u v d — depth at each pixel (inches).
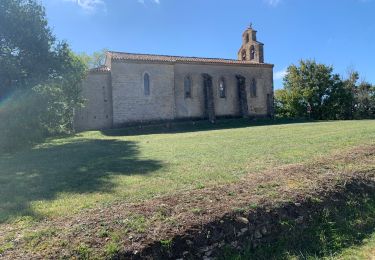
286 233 262.5
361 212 310.0
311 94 2111.2
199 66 1524.4
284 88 2304.4
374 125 904.3
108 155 582.9
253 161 454.3
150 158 525.7
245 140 711.7
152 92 1370.6
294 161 440.8
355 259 244.2
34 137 864.3
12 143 802.8
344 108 2192.4
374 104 2305.6
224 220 248.1
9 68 804.6
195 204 269.6
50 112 964.6
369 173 366.6
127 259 204.8
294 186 315.9
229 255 234.4
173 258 216.7
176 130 1253.1
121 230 225.6
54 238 216.8
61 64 935.7
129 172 418.0
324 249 257.3
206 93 1512.1
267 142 652.7
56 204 292.7
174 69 1453.0
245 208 264.4
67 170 449.1
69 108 1155.3
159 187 334.6
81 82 1190.9
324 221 284.8
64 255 199.0
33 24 869.2
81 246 206.8
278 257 243.3
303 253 250.8
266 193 297.1
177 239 224.1
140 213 251.0
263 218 262.8
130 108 1325.0
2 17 826.2
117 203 287.6
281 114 2311.8
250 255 240.5
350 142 571.2
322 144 574.6
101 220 240.4
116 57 1300.4
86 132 1168.8
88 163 500.4
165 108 1396.4
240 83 1612.9
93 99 1289.4
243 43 1860.2
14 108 845.2
